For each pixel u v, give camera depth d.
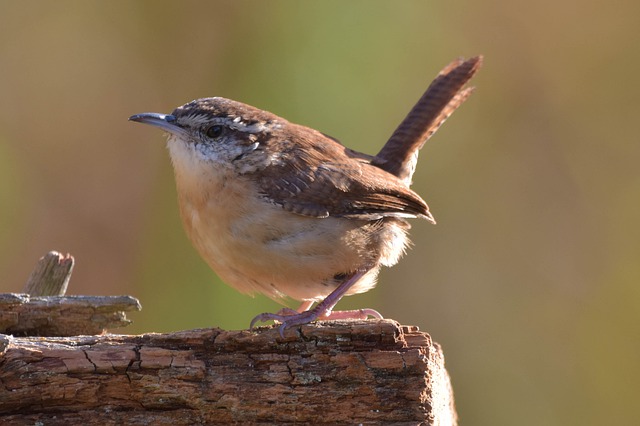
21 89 14.30
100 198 13.86
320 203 7.64
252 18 13.52
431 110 9.26
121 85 14.19
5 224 13.59
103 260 13.59
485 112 14.97
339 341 6.50
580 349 14.10
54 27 14.46
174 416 6.44
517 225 14.66
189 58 13.85
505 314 14.23
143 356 6.41
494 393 13.93
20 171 13.91
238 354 6.52
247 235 7.50
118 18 14.27
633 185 14.82
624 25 15.07
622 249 14.55
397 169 9.12
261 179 7.61
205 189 7.64
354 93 13.26
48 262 8.51
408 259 14.19
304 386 6.45
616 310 14.30
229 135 7.77
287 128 8.12
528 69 15.04
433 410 6.50
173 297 12.37
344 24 13.39
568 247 14.55
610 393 13.87
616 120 15.31
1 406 6.32
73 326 7.23
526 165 14.95
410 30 13.89
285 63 13.26
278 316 7.29
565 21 14.95
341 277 7.93
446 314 14.23
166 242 13.11
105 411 6.42
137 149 14.05
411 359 6.41
